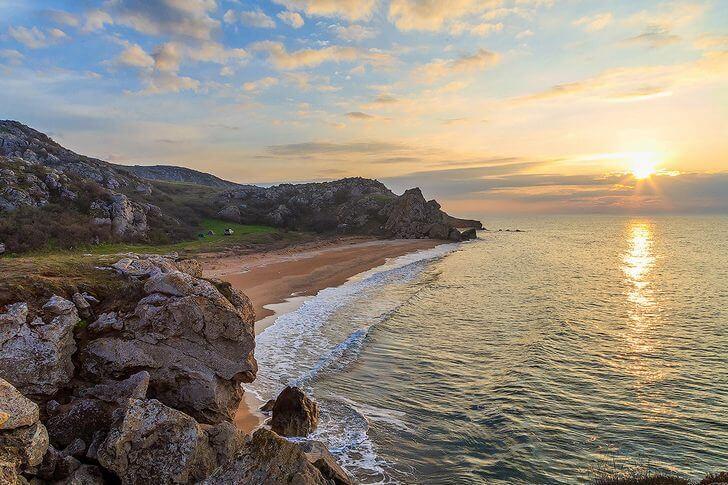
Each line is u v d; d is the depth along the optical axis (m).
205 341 12.75
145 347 12.16
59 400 11.04
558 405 16.64
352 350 22.42
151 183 114.25
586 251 78.81
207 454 9.46
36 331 11.04
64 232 51.69
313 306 32.31
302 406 14.30
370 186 133.12
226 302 13.28
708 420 15.54
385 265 57.03
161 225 71.38
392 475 12.14
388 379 18.97
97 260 14.83
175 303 12.58
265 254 61.59
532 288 42.06
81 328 12.11
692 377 19.58
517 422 15.21
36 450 8.14
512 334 26.23
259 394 16.83
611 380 19.17
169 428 9.24
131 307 12.79
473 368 20.47
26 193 55.25
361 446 13.52
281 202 114.94
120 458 8.70
